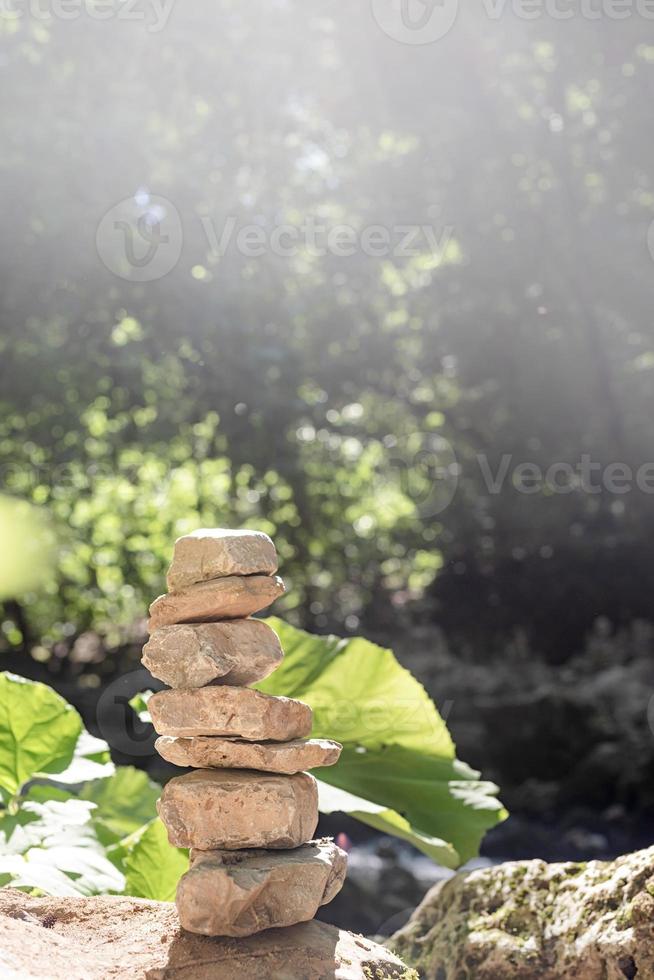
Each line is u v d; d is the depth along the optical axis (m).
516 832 8.61
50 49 7.85
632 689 9.93
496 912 2.38
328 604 10.88
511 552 10.80
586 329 10.02
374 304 9.90
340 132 9.59
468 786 3.01
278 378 8.88
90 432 9.15
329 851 1.90
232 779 1.83
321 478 9.98
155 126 8.48
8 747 2.58
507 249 9.73
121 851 2.61
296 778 1.87
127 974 1.62
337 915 5.85
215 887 1.72
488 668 10.88
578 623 11.04
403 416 10.44
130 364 8.09
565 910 2.26
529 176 9.73
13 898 1.99
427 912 2.56
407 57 9.20
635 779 9.02
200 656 1.82
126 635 10.75
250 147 8.87
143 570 10.26
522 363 10.22
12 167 7.64
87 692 9.47
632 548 10.51
